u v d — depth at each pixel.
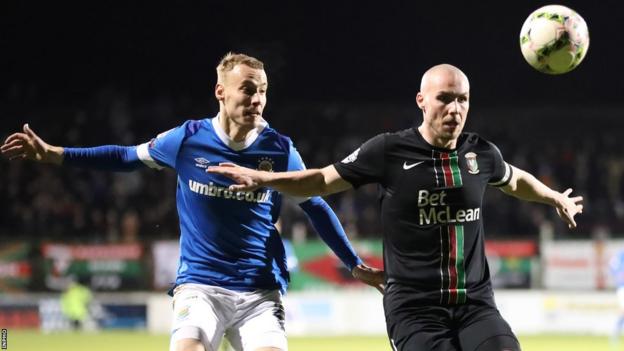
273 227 11.15
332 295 36.91
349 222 40.09
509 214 41.81
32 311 36.62
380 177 9.95
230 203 10.84
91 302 36.78
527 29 10.66
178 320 10.57
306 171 9.91
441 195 9.80
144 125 49.78
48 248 36.84
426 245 9.82
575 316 36.34
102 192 43.34
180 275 11.04
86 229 41.47
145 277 37.03
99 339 31.38
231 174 9.67
